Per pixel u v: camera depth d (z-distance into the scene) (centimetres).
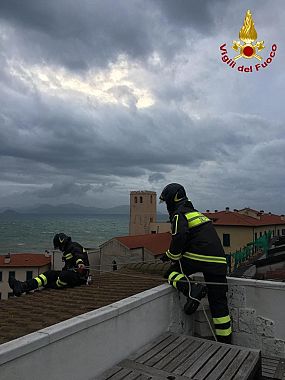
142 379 372
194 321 592
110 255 4653
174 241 529
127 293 570
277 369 474
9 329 404
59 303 535
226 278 550
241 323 546
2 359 283
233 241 3838
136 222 7538
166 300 515
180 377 375
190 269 539
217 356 424
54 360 330
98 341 383
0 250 12212
